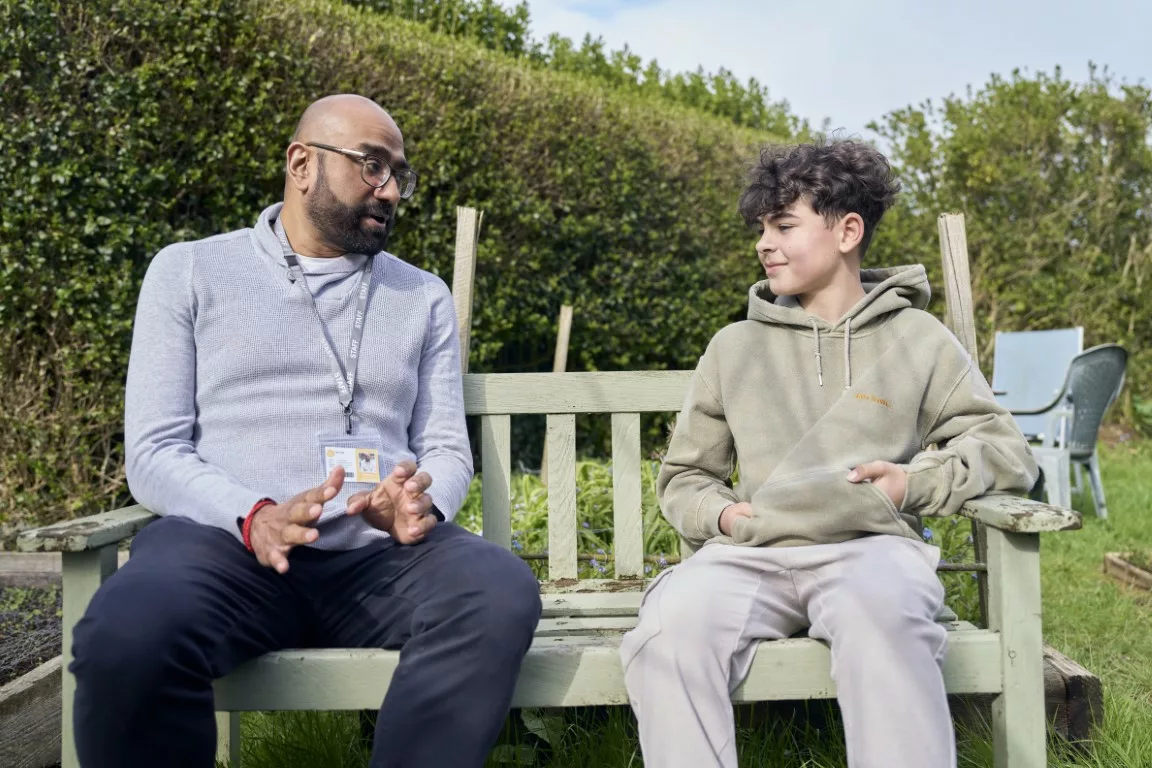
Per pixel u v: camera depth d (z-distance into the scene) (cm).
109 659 141
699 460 205
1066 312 931
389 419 193
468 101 564
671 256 675
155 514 183
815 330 203
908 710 151
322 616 177
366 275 200
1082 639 330
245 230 202
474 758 153
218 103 463
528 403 230
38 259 422
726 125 773
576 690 165
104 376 445
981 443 184
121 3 432
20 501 436
